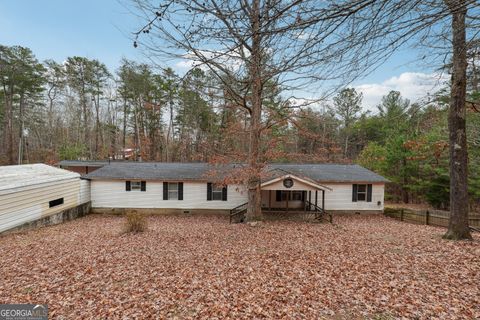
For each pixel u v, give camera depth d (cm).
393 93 1708
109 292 504
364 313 416
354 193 1669
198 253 743
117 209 1678
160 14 247
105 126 3659
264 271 593
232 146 1505
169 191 1677
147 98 2639
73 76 3225
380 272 566
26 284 546
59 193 1391
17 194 1123
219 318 411
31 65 3017
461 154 798
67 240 947
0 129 3597
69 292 507
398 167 1991
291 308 436
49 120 3766
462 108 783
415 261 623
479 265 579
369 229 1125
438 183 1666
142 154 3080
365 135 2866
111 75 3353
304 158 1478
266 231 1046
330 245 804
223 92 959
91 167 2230
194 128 2853
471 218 1250
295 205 1705
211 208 1672
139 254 744
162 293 496
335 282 527
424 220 1349
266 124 1135
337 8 197
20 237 1011
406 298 454
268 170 1420
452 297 449
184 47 452
